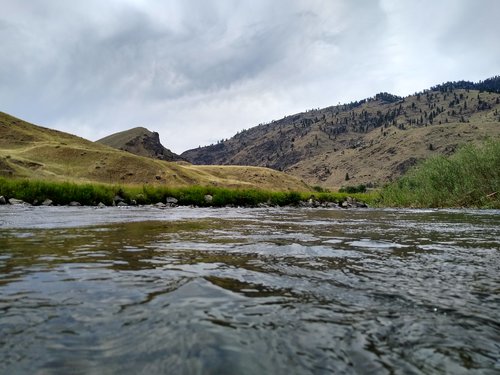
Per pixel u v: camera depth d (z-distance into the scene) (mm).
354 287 3406
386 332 2338
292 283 3508
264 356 1940
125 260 4520
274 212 19438
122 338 2117
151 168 103000
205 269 4055
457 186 22578
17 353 1908
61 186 26188
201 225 10156
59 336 2129
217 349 1990
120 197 28734
